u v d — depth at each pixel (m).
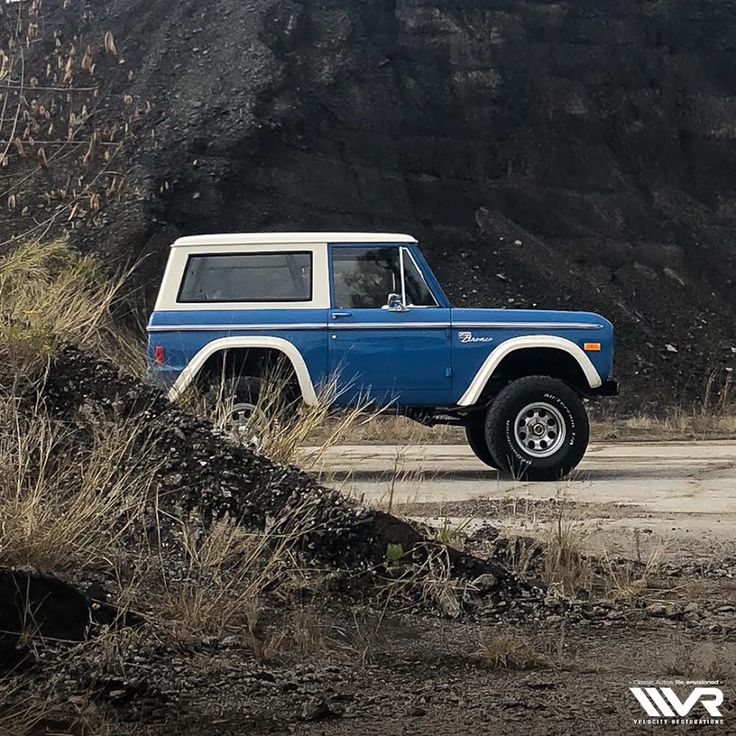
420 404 10.73
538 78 36.09
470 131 34.47
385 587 5.17
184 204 28.91
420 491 9.03
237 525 5.52
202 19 35.16
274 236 10.69
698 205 35.22
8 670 3.99
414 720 3.70
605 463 13.06
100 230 26.83
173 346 10.45
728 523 7.75
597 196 34.34
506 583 5.29
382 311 10.66
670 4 38.38
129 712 3.72
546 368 11.13
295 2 36.25
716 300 32.28
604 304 30.53
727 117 36.94
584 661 4.42
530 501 8.60
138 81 32.72
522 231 32.50
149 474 5.74
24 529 4.65
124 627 4.29
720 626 4.93
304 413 7.87
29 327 6.55
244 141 30.89
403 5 36.66
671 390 27.75
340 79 34.16
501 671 4.28
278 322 10.52
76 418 6.17
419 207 32.47
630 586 5.52
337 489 7.02
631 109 36.53
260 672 4.12
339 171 32.16
